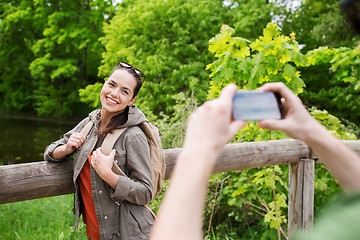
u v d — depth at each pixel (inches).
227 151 81.6
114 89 57.9
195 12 332.5
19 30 800.9
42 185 59.3
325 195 143.3
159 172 58.7
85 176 58.3
